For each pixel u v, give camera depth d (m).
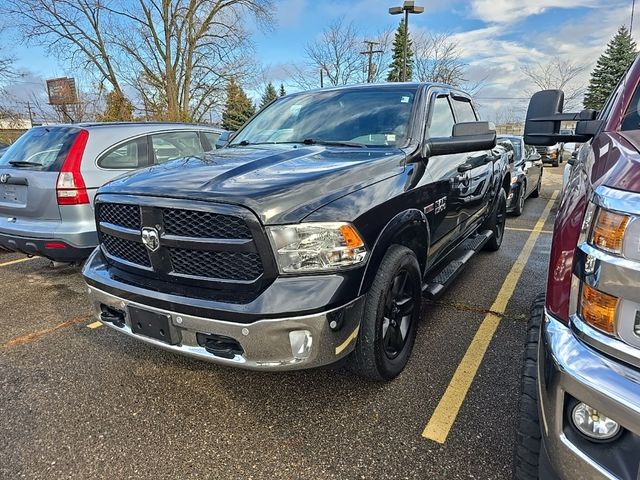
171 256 2.20
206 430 2.31
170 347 2.23
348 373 2.81
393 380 2.70
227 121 28.11
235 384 2.72
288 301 1.93
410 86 3.47
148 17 20.52
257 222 1.93
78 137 4.29
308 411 2.44
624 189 1.24
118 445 2.22
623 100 1.99
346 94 3.59
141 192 2.23
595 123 2.15
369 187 2.31
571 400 1.34
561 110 2.40
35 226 4.20
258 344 1.97
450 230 3.48
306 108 3.60
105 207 2.52
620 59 33.78
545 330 1.47
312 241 1.98
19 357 3.11
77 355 3.13
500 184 5.21
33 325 3.64
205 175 2.29
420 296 2.88
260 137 3.50
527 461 1.67
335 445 2.18
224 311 1.99
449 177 3.25
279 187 2.06
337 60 27.25
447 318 3.59
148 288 2.25
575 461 1.30
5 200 4.49
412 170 2.71
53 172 4.14
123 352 3.16
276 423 2.35
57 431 2.33
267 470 2.03
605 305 1.26
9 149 4.93
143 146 4.86
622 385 1.21
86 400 2.60
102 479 2.00
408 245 2.72
